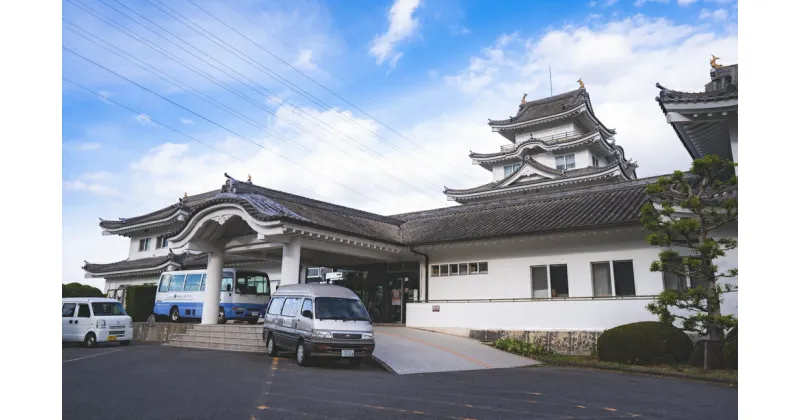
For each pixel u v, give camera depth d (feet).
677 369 39.24
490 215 71.31
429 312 63.72
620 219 51.88
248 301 75.92
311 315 41.63
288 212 58.90
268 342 48.62
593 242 56.08
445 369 41.65
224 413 22.72
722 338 40.19
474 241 61.11
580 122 128.88
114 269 110.93
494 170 135.23
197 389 29.12
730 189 42.19
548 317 54.34
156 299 85.56
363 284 75.72
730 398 28.19
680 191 43.52
